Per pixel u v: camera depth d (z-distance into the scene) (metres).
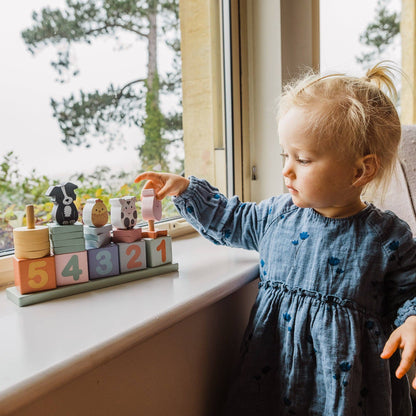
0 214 0.78
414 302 0.74
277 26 1.17
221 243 0.91
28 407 0.54
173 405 0.75
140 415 0.69
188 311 0.68
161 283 0.77
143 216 0.81
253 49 1.21
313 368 0.76
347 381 0.73
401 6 1.45
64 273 0.71
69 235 0.71
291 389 0.77
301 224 0.81
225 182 1.22
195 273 0.83
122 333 0.58
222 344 0.87
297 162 0.74
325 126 0.70
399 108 1.50
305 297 0.77
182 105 1.13
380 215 0.78
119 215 0.78
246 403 0.81
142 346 0.69
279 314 0.79
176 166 1.14
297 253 0.80
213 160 1.23
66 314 0.64
